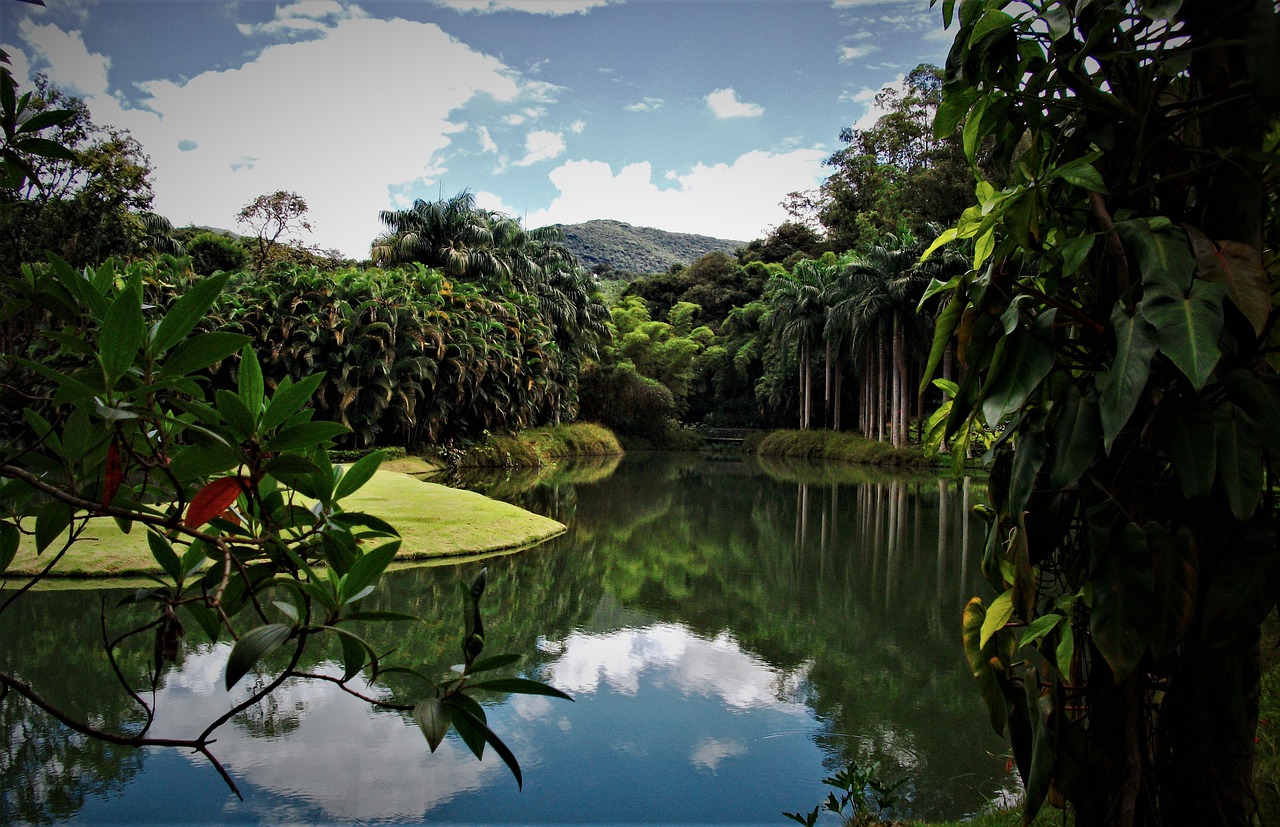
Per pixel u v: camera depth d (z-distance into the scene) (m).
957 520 15.20
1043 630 1.47
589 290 39.03
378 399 22.48
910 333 28.33
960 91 1.57
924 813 3.76
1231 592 1.26
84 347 0.83
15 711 4.81
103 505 0.79
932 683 5.95
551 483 22.66
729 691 5.70
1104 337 1.41
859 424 36.09
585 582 9.54
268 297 22.19
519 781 0.78
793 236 48.19
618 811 3.67
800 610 8.36
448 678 0.81
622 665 6.32
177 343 0.85
